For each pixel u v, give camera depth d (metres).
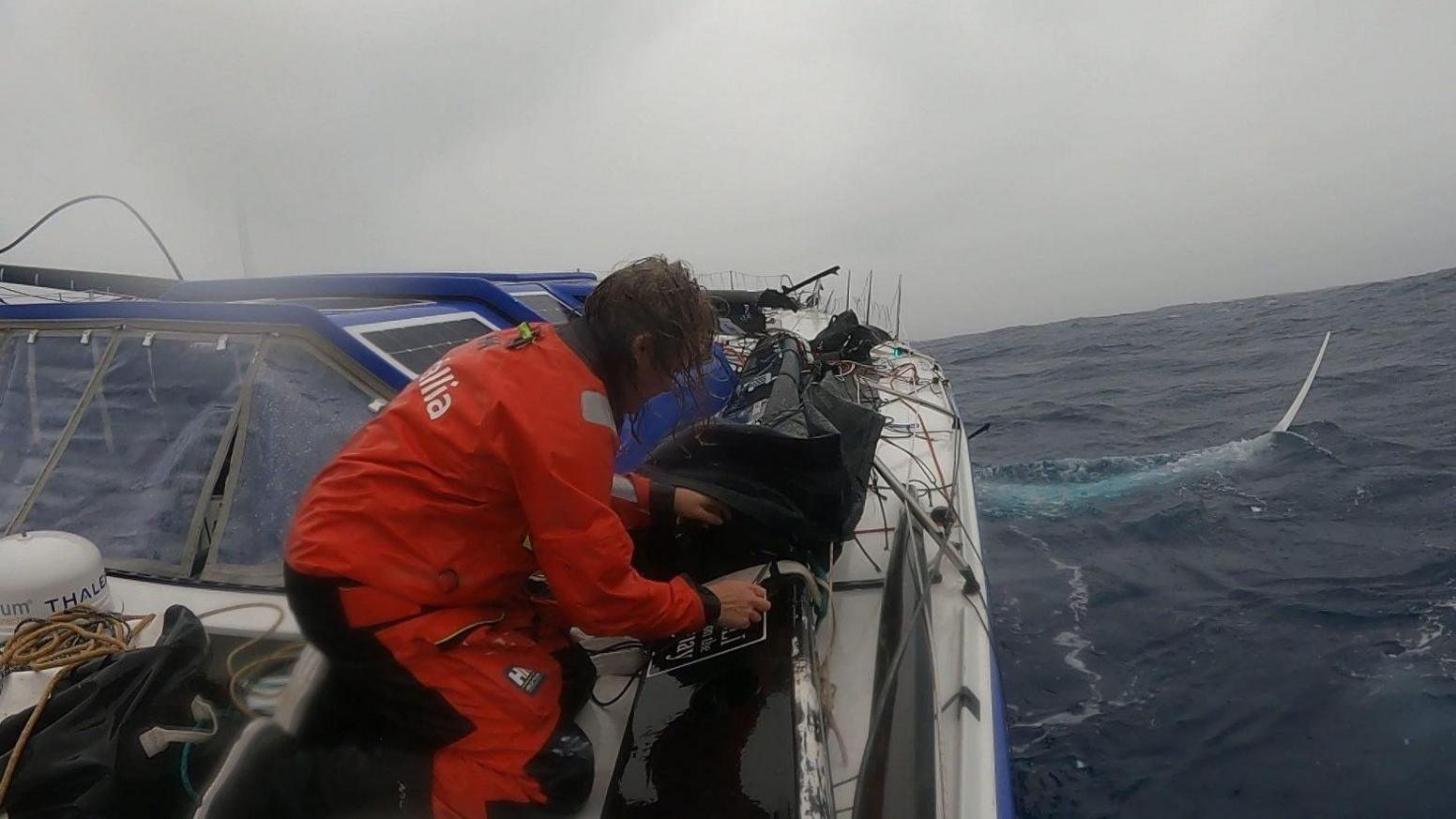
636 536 2.27
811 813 1.52
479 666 1.63
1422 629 4.21
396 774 1.62
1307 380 10.08
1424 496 6.00
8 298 4.62
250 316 2.70
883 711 1.77
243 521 2.56
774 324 7.24
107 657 1.90
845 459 2.56
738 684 1.85
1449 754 3.32
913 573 2.40
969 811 1.80
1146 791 3.34
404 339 2.89
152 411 2.70
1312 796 3.21
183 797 1.85
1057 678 4.15
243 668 2.19
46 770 1.63
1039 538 5.91
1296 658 4.11
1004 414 10.62
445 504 1.58
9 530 2.64
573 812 1.70
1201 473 7.02
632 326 1.59
